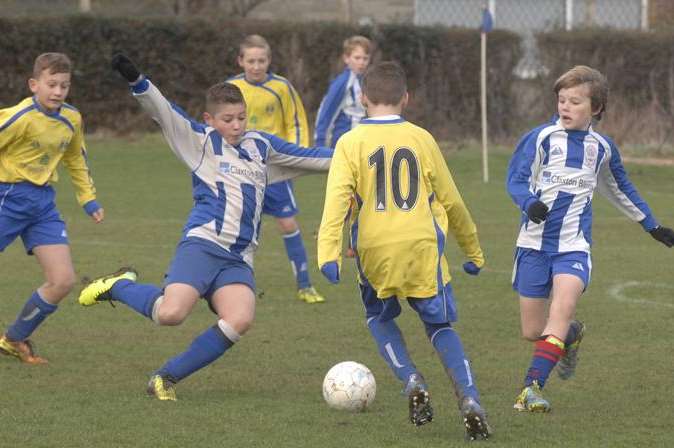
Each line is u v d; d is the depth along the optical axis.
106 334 25.27
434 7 80.69
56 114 22.33
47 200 22.59
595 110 19.59
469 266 18.52
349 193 17.17
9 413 18.20
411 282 17.33
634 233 41.69
